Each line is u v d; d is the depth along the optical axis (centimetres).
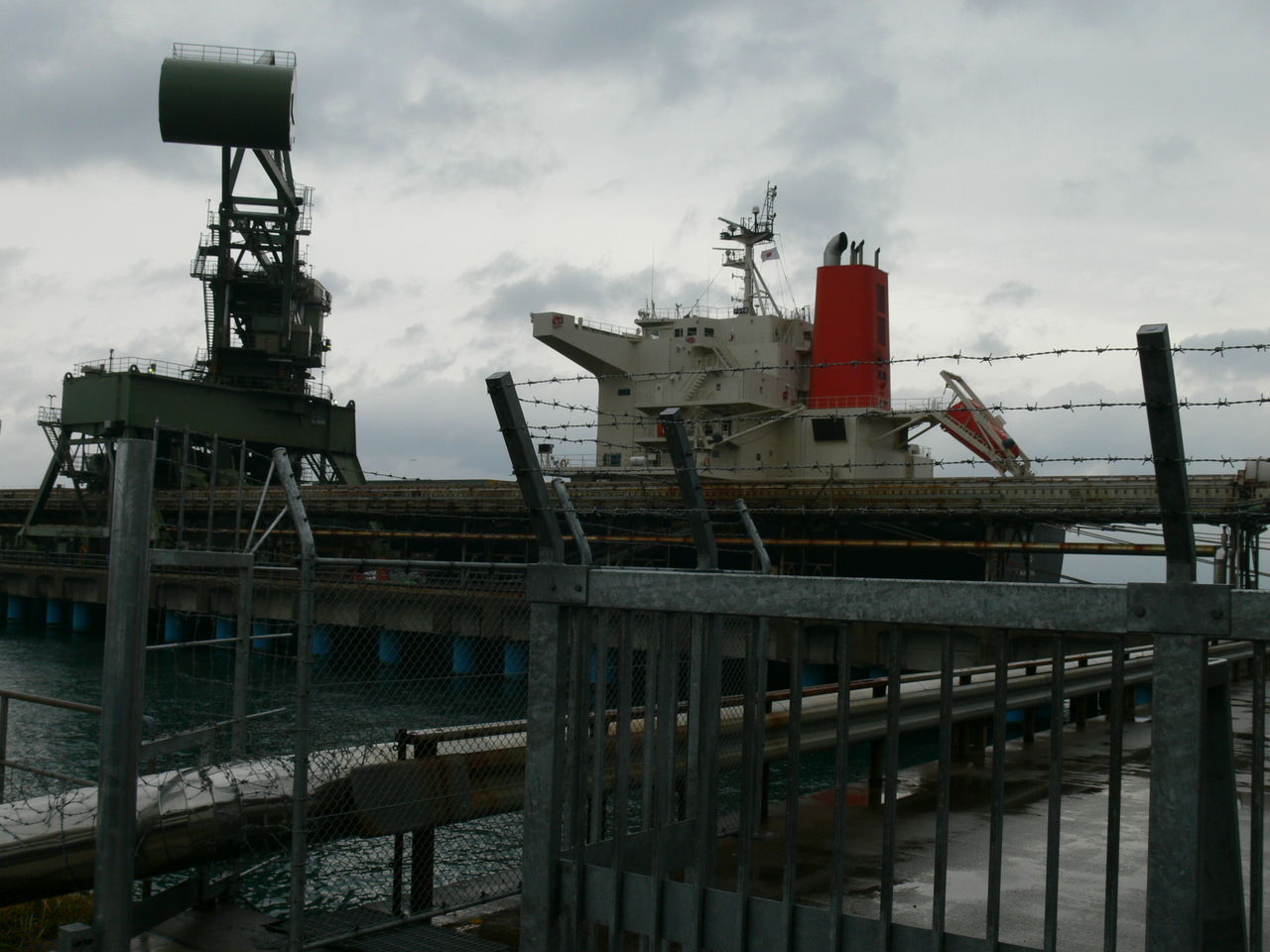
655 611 537
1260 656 397
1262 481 2530
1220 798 476
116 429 5481
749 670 525
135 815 594
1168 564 416
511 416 547
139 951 691
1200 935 400
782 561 3991
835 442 4644
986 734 1683
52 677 4200
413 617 2623
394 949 686
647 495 3041
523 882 547
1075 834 1038
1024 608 437
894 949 467
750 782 518
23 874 676
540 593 552
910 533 3847
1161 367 403
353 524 5997
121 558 591
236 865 791
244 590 828
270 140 5294
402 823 753
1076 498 3347
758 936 507
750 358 4831
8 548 7081
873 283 4875
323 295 7075
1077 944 739
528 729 550
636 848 564
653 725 596
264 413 5719
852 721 1166
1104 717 2003
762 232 5234
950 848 978
